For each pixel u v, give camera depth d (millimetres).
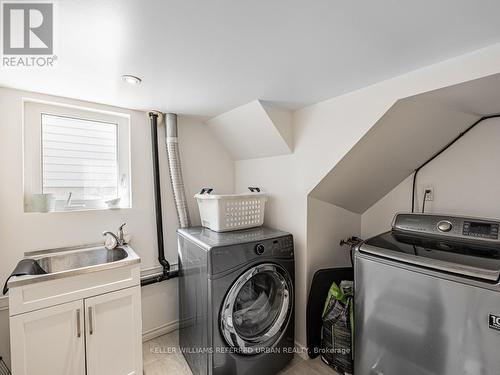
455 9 866
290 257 1851
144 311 2131
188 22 933
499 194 1676
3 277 1568
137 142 2109
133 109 2074
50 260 1691
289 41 1078
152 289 2162
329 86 1563
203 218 2180
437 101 1442
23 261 1524
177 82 1512
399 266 1261
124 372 1563
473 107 1542
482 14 892
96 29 969
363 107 1577
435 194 1994
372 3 837
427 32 1008
